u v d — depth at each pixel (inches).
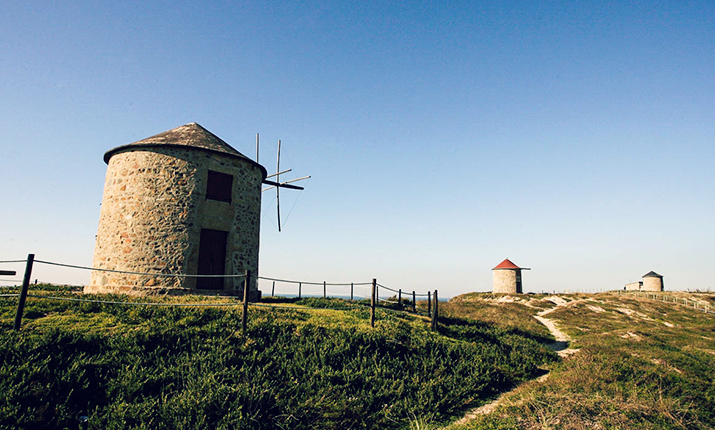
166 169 606.5
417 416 302.2
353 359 372.8
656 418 291.4
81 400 254.8
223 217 637.3
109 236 605.3
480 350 484.4
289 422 264.4
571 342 708.7
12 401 225.3
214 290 598.5
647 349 580.4
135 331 337.4
